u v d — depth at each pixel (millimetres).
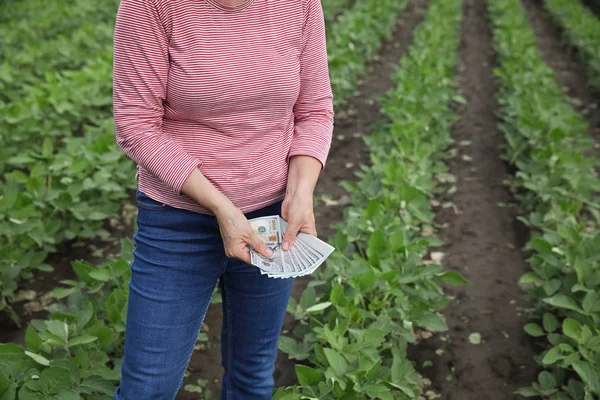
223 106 1832
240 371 2242
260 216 2035
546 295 3713
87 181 4441
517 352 3623
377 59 10094
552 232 4285
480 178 5934
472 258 4613
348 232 3877
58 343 2734
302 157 2029
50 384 2439
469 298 4129
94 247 4574
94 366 2781
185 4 1740
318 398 2684
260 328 2148
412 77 7285
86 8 10445
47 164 4742
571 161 5191
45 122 5672
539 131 5824
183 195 1878
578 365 2959
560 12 12305
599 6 13617
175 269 1938
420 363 3502
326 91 2107
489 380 3406
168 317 1951
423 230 4934
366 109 7746
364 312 3154
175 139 1886
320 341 3223
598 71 8477
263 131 1928
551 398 3117
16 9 10305
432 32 9766
